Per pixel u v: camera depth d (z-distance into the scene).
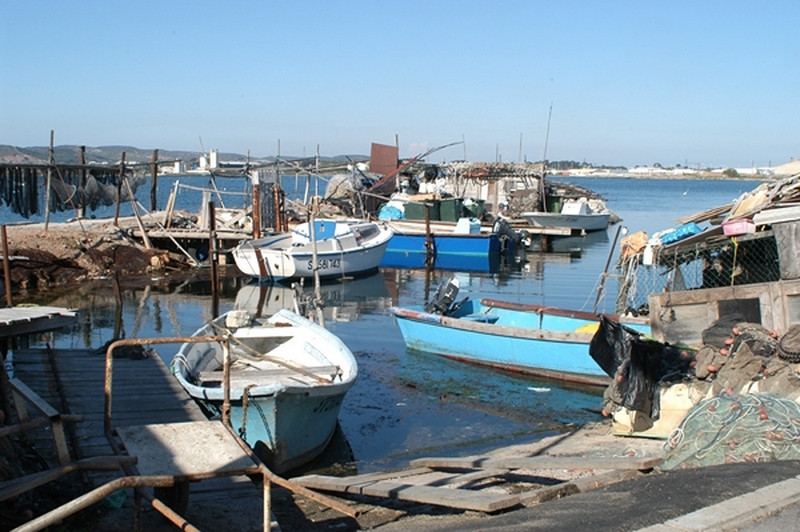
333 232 29.06
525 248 37.25
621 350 10.27
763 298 9.68
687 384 9.88
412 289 25.61
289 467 9.43
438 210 37.44
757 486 5.97
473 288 25.59
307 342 12.57
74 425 8.88
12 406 8.91
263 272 25.70
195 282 25.78
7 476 5.71
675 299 10.15
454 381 13.97
